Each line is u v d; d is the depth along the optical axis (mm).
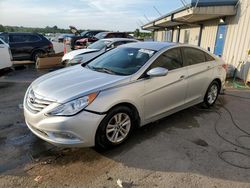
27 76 9352
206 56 5215
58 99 3141
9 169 3049
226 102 5992
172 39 19547
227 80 8672
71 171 3033
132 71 3820
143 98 3758
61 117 3051
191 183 2863
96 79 3600
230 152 3586
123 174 2992
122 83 3523
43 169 3062
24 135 3951
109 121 3361
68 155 3383
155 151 3531
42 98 3258
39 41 13133
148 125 4430
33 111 3293
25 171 3016
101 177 2930
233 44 9523
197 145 3754
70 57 9406
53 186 2754
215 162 3305
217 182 2900
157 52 4172
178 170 3102
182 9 10633
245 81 8297
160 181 2883
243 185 2865
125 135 3676
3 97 6098
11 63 9938
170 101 4293
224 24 10289
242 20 8883
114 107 3398
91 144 3246
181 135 4070
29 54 12883
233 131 4320
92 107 3160
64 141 3109
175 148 3635
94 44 10664
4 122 4453
